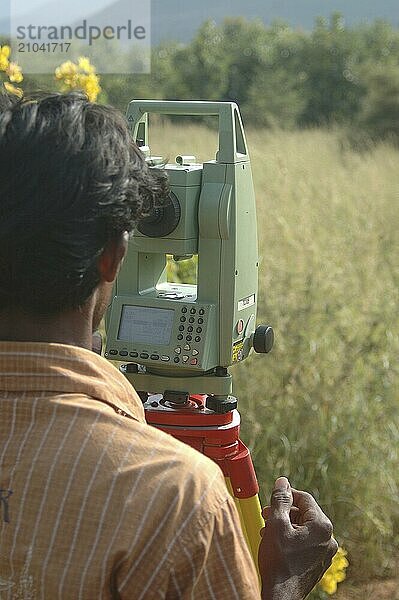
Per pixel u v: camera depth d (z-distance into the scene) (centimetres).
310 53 3353
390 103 2530
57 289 125
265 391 488
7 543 119
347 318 552
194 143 1673
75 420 123
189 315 222
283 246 717
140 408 135
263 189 1099
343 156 1758
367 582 475
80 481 119
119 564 117
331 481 477
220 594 120
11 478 121
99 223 125
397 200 1124
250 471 227
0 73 449
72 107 129
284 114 2970
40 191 121
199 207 220
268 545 156
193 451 126
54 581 117
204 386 226
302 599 157
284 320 520
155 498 118
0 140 124
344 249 745
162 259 246
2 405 124
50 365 125
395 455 500
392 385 525
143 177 135
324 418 484
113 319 229
